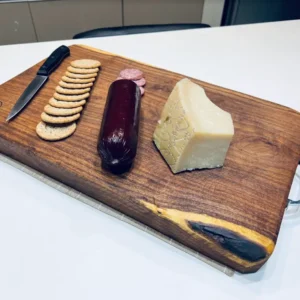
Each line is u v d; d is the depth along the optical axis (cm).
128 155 41
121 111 43
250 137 51
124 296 38
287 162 47
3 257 40
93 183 44
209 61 81
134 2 135
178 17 146
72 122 51
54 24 135
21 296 37
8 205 46
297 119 55
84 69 62
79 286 38
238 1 135
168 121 46
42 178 49
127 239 43
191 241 41
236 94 60
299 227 45
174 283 39
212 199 42
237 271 40
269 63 81
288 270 40
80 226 44
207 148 42
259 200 42
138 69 66
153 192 42
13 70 74
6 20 129
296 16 138
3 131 50
